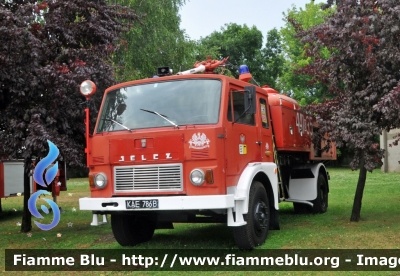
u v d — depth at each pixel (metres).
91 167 7.44
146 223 8.61
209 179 6.68
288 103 9.86
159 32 24.28
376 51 8.39
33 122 8.70
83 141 10.05
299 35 9.85
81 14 10.06
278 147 9.28
